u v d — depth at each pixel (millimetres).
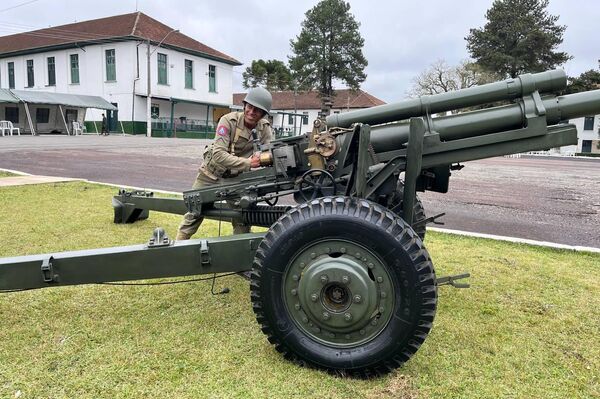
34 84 42906
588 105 2439
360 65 56000
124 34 37344
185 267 2645
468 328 2877
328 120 2885
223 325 2855
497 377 2359
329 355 2305
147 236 4828
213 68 44969
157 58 38781
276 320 2352
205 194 3213
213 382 2264
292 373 2344
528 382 2322
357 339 2299
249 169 3096
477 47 50812
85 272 2635
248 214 3367
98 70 38375
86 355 2486
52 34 41781
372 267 2229
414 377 2334
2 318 2902
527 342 2717
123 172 10586
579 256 4480
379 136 2703
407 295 2172
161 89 39250
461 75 48969
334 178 2715
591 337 2795
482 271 3984
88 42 37844
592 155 39125
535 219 6480
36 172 10234
